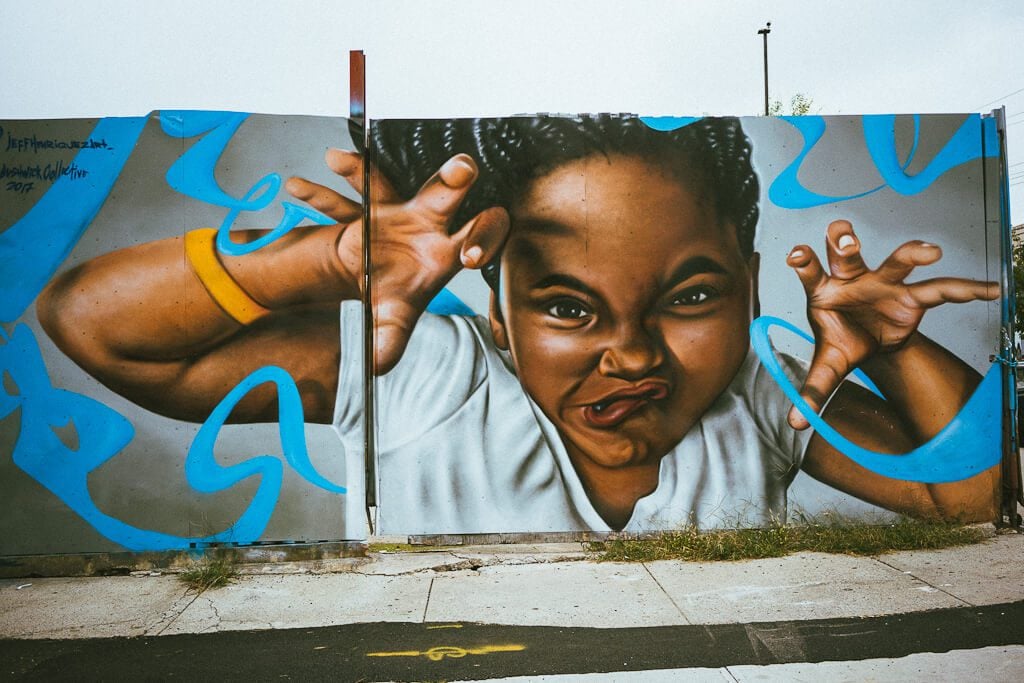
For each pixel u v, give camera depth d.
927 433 6.85
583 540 6.66
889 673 4.41
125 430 6.42
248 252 6.46
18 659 4.79
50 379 6.38
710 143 6.69
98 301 6.39
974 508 6.90
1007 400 6.95
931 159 6.84
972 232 6.86
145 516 6.43
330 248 6.52
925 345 6.84
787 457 6.77
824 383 6.78
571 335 6.62
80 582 6.21
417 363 6.57
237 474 6.47
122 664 4.70
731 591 5.73
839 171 6.78
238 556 6.48
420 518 6.60
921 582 5.81
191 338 6.44
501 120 6.57
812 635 4.96
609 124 6.62
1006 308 6.91
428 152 6.55
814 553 6.49
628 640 4.94
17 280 6.36
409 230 6.55
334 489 6.52
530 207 6.59
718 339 6.70
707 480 6.72
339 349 6.52
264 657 4.78
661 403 6.69
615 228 6.62
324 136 6.50
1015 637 4.87
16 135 6.35
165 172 6.42
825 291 6.77
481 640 4.98
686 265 6.67
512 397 6.62
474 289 6.59
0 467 6.36
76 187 6.38
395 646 4.91
